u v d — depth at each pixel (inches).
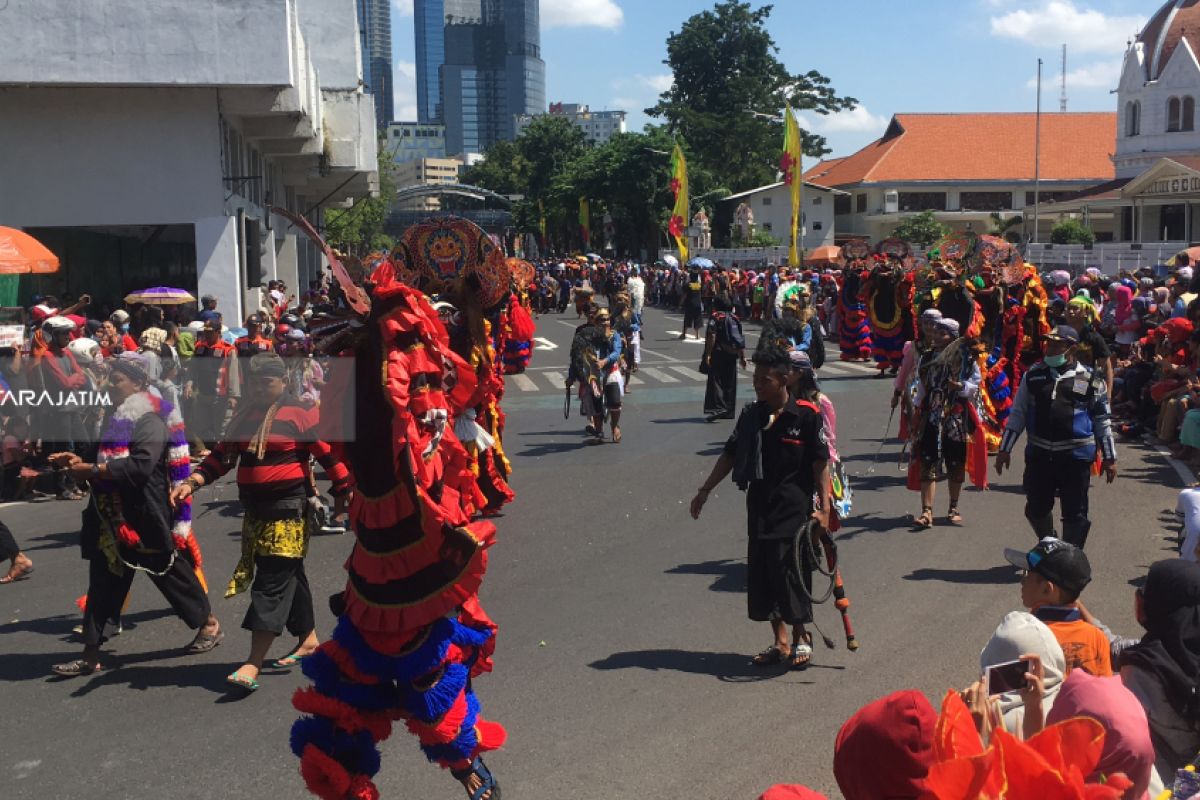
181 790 200.4
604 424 640.4
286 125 999.0
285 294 1082.7
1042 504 319.0
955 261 594.6
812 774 201.5
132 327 775.7
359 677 172.2
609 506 429.1
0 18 792.3
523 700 239.1
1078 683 127.7
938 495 439.5
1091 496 434.6
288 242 1440.7
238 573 253.4
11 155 845.2
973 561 341.4
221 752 216.2
